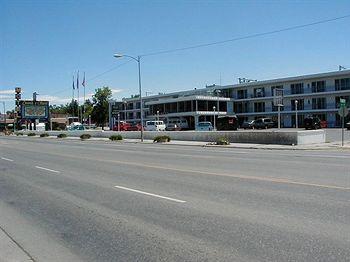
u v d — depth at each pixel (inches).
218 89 3772.1
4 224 336.2
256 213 323.0
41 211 380.2
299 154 914.1
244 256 226.2
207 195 410.6
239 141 1438.2
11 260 244.5
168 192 438.9
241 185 464.8
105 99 5270.7
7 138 2778.1
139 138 2081.7
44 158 994.1
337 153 936.3
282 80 3302.2
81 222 328.8
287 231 268.8
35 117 3981.3
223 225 291.9
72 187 511.8
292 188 430.9
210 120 3572.8
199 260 224.2
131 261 230.8
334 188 421.1
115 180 554.6
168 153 1039.6
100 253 249.0
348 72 2930.6
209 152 1050.1
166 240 264.7
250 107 3585.1
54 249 262.8
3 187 543.8
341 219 293.4
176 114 3553.2
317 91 3125.0
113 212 356.5
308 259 216.7
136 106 4409.5
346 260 213.6
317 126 2406.5
